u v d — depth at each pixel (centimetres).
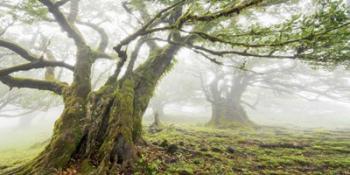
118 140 909
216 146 1329
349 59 670
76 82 1147
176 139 1461
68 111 1015
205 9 761
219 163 1043
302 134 2120
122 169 849
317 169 1024
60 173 831
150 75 1212
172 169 915
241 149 1311
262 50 757
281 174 955
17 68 1202
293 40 652
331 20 609
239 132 2112
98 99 1069
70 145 911
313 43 645
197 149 1223
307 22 639
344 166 1053
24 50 1245
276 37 684
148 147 1105
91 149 918
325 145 1494
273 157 1173
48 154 888
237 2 734
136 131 1045
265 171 983
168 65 1298
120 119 966
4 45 1207
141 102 1115
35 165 877
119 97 1034
